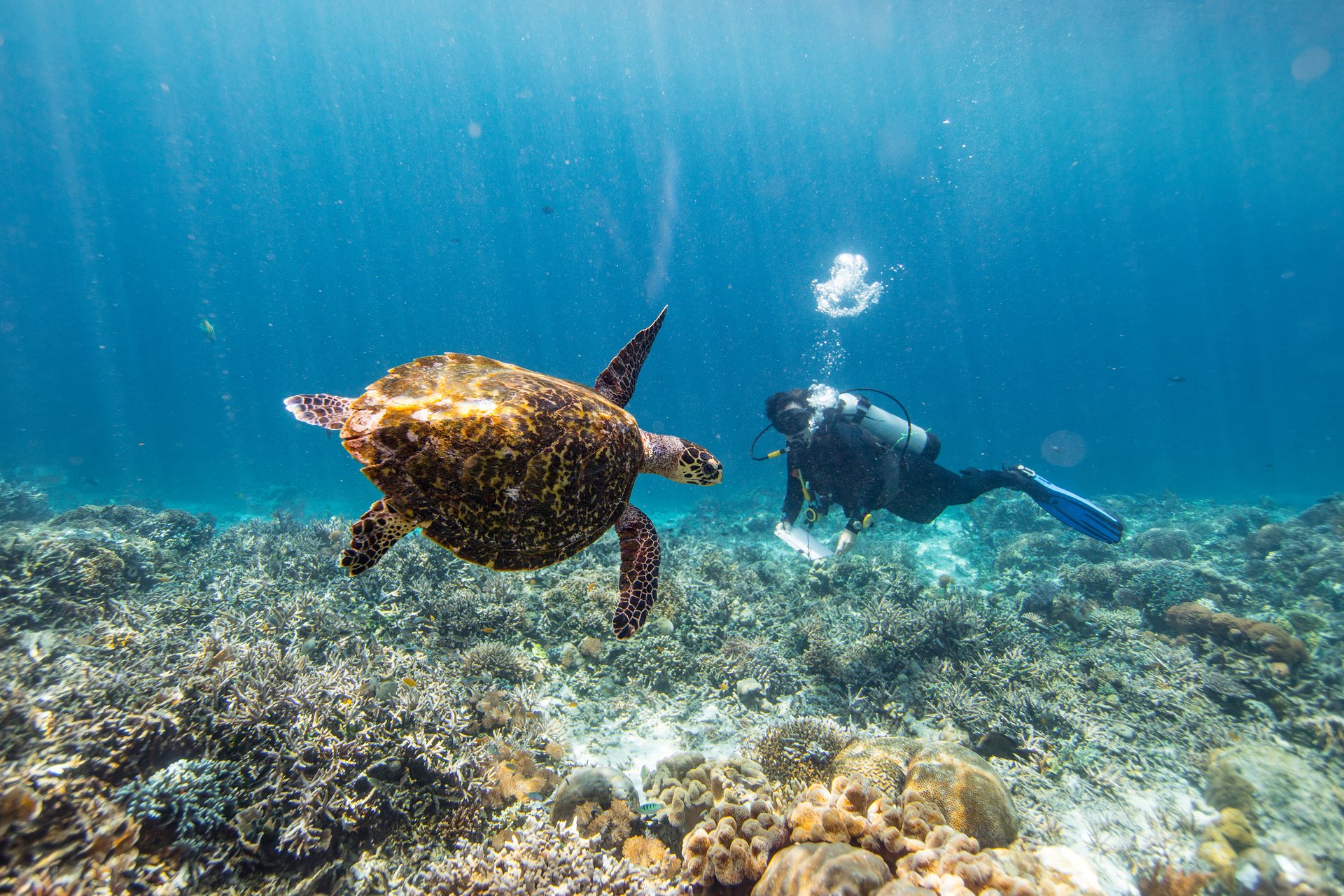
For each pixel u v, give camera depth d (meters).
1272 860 1.15
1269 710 1.78
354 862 1.06
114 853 0.83
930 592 2.87
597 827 1.17
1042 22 11.21
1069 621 2.46
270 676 1.31
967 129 17.09
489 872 0.97
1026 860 0.99
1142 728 1.71
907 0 10.95
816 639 2.10
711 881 0.96
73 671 1.23
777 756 1.46
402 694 1.35
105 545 2.16
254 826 0.99
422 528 0.89
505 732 1.51
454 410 0.96
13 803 0.79
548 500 0.96
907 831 1.03
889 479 2.20
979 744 1.65
